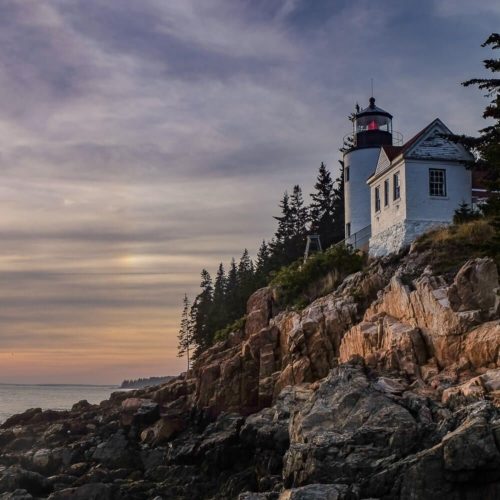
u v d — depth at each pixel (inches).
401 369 1107.9
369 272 1555.1
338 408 881.5
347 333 1353.3
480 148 1213.1
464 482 682.8
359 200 2255.2
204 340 3376.0
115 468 1343.5
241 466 1222.3
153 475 1266.0
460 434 685.9
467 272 1117.7
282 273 2107.5
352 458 778.2
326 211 3513.8
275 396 1464.1
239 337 2037.4
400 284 1275.8
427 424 804.0
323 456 794.2
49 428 1745.8
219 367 1679.4
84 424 1756.9
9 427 1978.3
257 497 785.6
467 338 1045.8
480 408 749.9
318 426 869.8
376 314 1323.8
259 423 1164.5
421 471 700.0
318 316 1475.1
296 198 3897.6
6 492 1092.5
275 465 1073.5
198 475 1231.5
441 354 1087.6
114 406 2193.7
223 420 1423.5
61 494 1058.7
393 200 1781.5
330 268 1855.3
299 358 1445.6
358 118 2407.7
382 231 1835.6
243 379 1620.3
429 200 1721.2
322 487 729.6
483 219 1482.5
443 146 1753.2
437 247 1425.9
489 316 1059.9
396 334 1167.0
